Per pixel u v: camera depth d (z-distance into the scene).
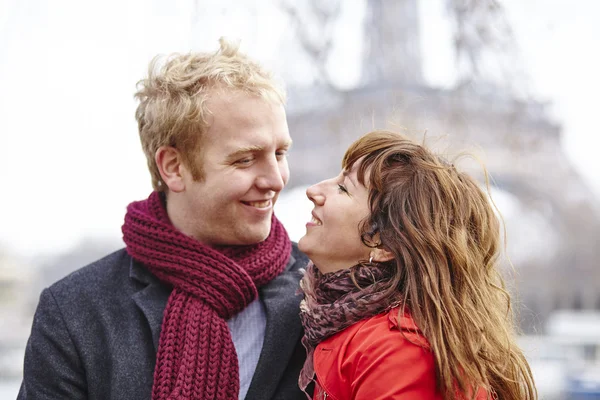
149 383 1.80
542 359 10.05
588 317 15.37
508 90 7.14
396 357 1.58
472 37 6.30
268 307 1.90
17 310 20.06
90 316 1.88
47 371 1.82
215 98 1.82
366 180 1.78
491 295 1.80
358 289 1.73
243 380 1.85
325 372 1.67
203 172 1.84
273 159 1.86
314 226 1.81
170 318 1.82
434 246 1.69
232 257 1.91
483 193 1.86
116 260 2.01
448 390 1.56
